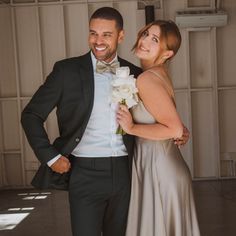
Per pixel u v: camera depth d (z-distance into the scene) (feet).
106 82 8.33
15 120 26.76
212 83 26.27
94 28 8.10
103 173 8.35
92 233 8.35
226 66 26.45
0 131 26.43
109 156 8.38
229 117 26.68
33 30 26.13
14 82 26.53
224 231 16.14
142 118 8.05
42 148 7.98
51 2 25.84
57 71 8.25
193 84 26.55
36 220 18.47
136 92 7.87
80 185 8.34
